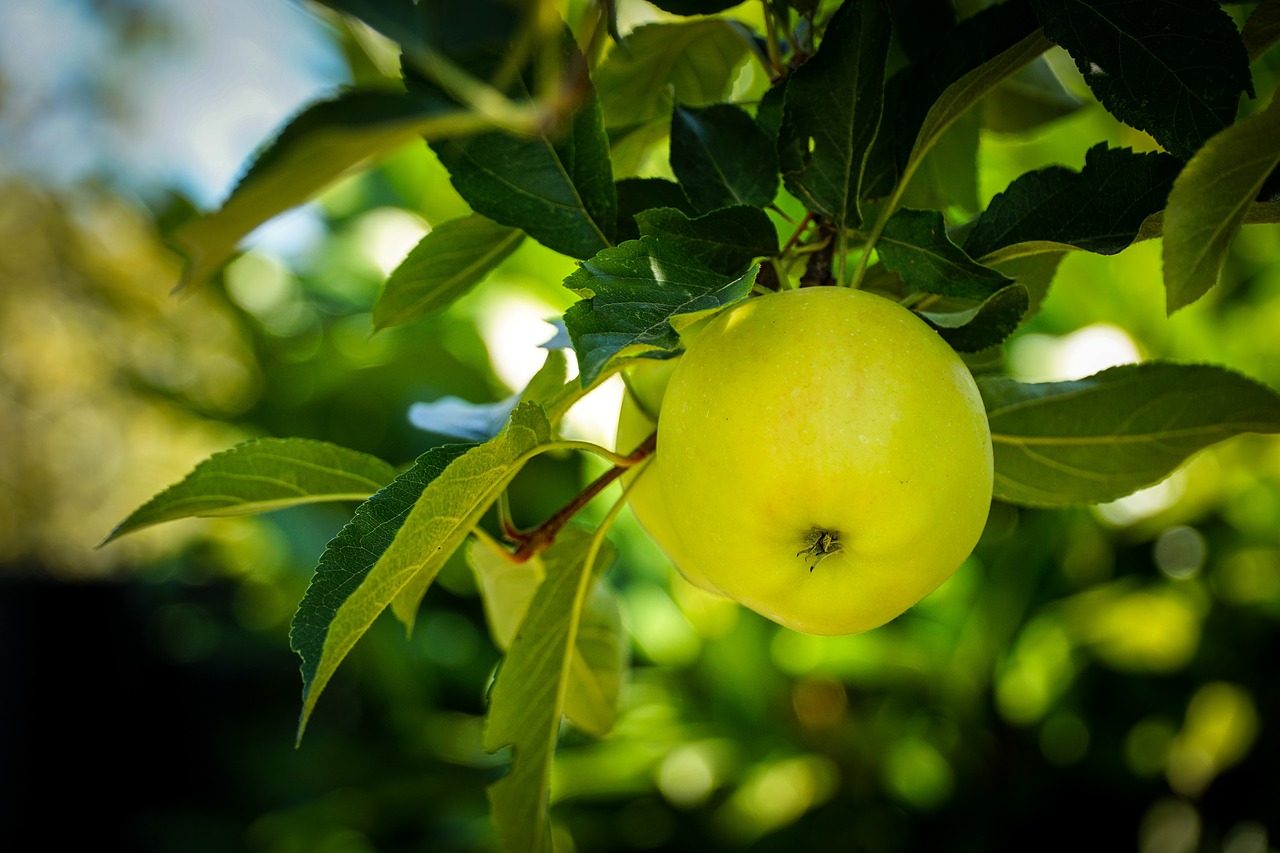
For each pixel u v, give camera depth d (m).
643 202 0.44
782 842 0.94
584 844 0.96
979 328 0.40
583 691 0.54
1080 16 0.37
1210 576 0.95
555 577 0.45
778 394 0.36
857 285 0.39
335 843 1.03
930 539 0.36
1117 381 0.44
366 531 0.36
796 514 0.36
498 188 0.43
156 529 2.39
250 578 1.38
